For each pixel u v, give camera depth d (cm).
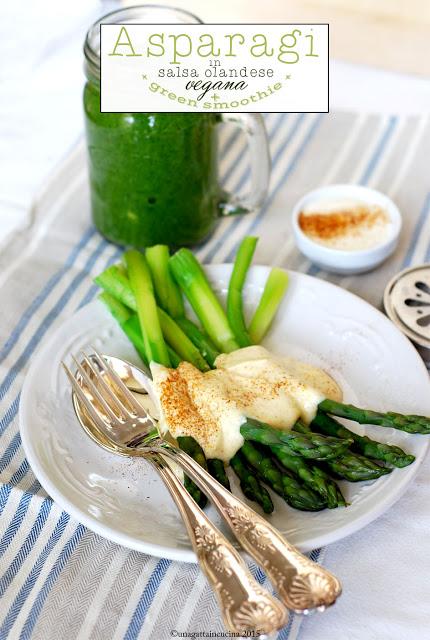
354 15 90
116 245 74
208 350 65
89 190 77
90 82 68
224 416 59
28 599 55
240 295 67
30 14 91
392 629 54
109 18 70
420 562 57
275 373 61
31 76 86
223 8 90
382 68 85
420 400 61
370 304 68
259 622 51
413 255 72
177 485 56
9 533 58
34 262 72
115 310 66
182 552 54
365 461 57
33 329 68
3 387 65
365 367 64
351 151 81
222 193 75
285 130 83
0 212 76
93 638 54
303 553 54
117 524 56
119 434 60
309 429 60
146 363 65
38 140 81
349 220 73
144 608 55
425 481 60
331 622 55
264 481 58
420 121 83
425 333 64
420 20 90
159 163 68
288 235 75
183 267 67
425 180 78
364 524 55
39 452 58
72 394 62
